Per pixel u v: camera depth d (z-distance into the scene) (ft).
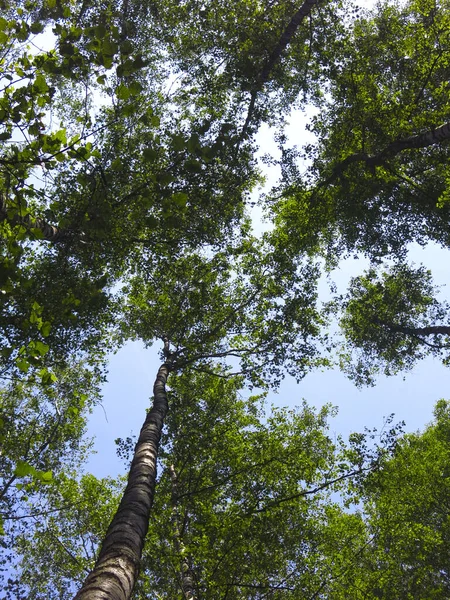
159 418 29.07
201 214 35.73
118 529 15.75
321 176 48.62
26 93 13.60
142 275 41.78
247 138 39.29
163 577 29.71
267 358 44.19
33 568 40.40
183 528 32.01
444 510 52.54
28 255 30.50
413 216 49.26
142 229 32.58
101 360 39.14
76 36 14.29
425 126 43.57
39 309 12.45
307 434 40.55
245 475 35.42
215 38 46.06
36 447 42.04
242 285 47.67
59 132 13.62
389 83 48.11
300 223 52.54
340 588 35.12
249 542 30.78
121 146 31.68
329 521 38.17
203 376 45.70
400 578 41.65
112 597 11.81
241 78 43.19
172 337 45.98
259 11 45.03
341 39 45.42
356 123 46.65
